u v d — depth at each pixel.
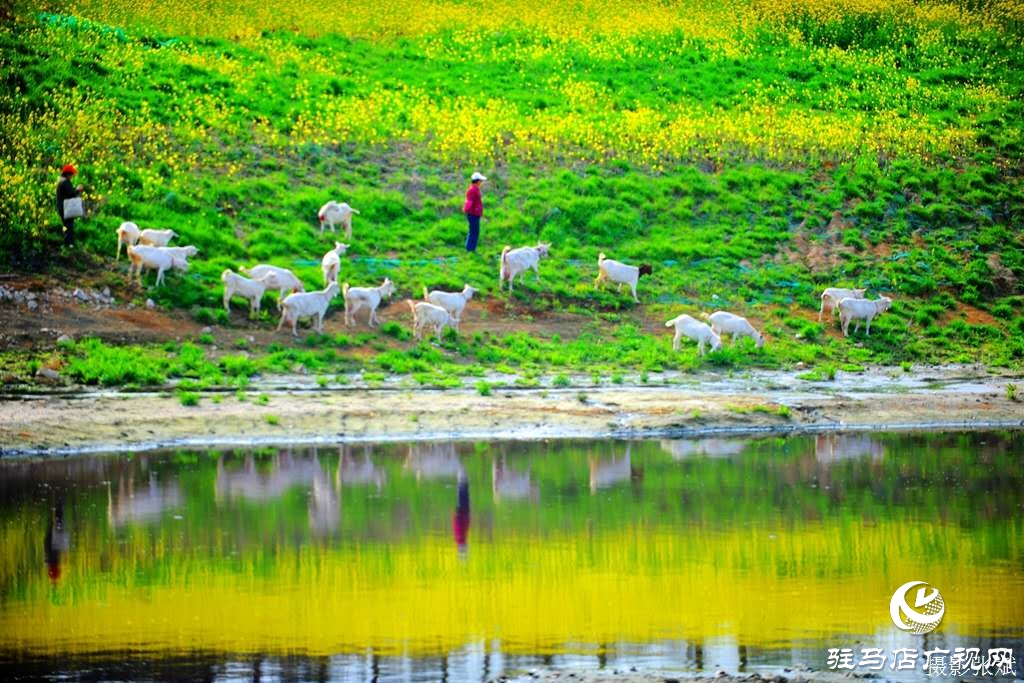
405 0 189.25
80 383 92.88
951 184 149.25
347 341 105.00
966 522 67.75
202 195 124.25
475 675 44.97
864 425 97.88
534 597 54.22
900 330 120.69
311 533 64.50
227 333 104.00
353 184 133.00
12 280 103.88
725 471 80.38
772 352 112.94
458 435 90.31
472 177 124.75
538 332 112.69
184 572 57.91
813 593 55.06
